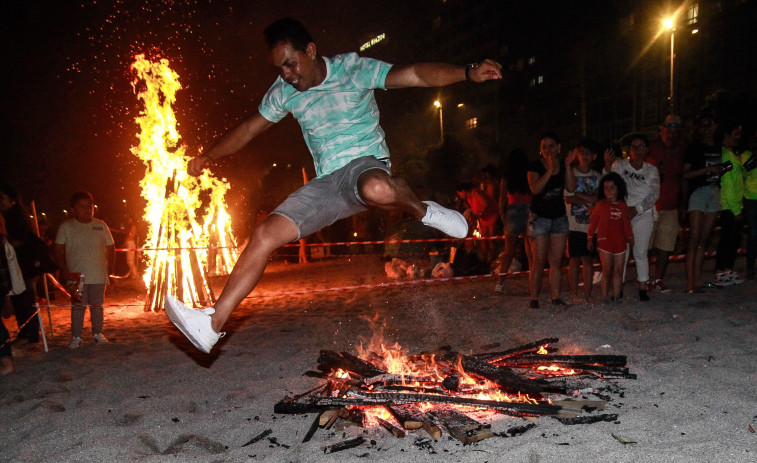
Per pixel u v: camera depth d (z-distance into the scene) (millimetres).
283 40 3113
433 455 2986
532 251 7086
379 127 3373
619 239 6785
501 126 48500
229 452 3207
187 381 4855
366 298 9438
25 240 6691
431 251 13086
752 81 29719
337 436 3330
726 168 6867
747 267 7801
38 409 4117
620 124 38781
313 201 3176
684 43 33031
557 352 4938
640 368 4242
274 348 5957
